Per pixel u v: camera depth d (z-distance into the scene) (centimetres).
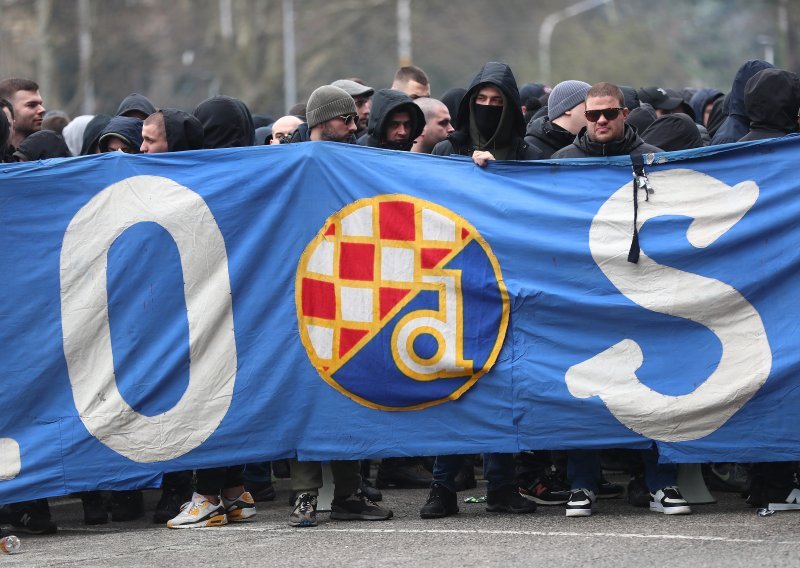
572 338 1583
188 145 1738
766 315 1574
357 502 1628
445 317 1594
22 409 1582
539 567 1330
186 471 1711
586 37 12150
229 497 1681
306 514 1598
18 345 1585
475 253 1595
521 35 11562
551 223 1594
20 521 1650
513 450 1583
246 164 1617
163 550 1492
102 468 1590
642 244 1584
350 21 9544
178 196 1609
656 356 1576
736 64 13550
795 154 1584
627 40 12325
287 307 1606
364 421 1595
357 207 1608
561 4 11762
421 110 1859
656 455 1602
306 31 9481
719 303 1573
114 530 1666
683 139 1803
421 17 10225
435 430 1592
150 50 9694
